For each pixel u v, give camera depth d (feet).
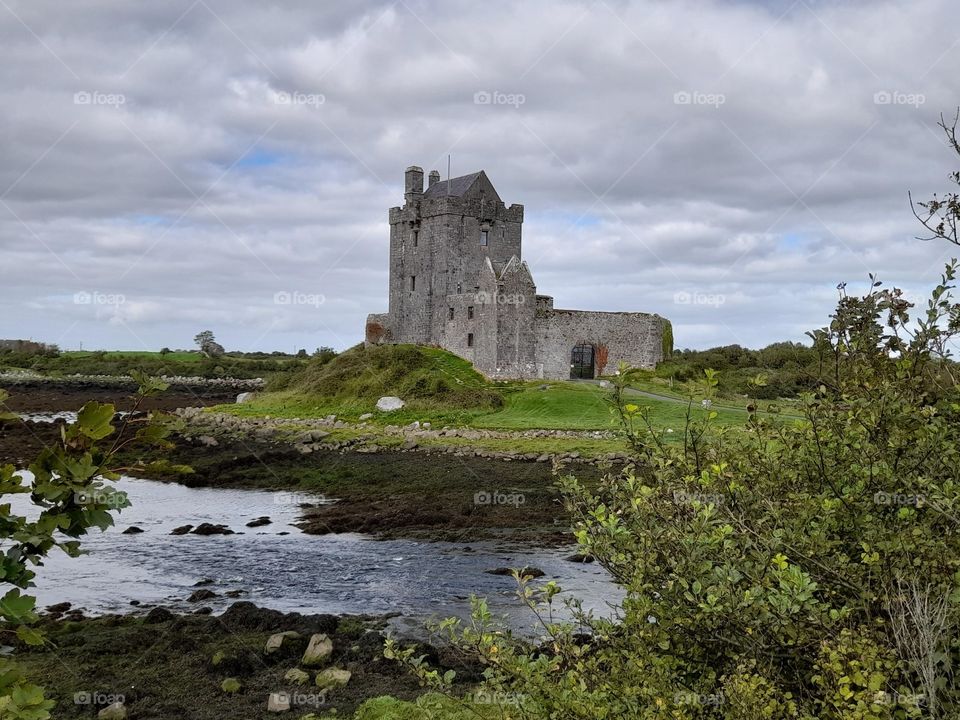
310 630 56.59
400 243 271.08
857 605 21.95
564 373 225.56
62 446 15.64
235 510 113.91
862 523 23.80
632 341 231.91
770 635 22.09
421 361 227.40
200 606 65.62
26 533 14.38
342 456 153.89
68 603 65.98
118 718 41.16
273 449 161.68
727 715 20.44
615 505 25.91
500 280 216.95
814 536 22.86
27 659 49.98
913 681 20.66
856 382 25.91
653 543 23.79
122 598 68.28
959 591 19.57
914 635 20.24
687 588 22.24
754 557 23.49
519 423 179.11
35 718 13.91
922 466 24.81
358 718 39.52
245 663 48.88
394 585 72.28
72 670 48.03
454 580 73.92
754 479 26.66
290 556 84.69
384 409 199.41
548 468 134.21
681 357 254.68
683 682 24.09
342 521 101.81
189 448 163.94
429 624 26.17
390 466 140.97
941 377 26.91
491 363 218.18
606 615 59.72
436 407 197.16
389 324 275.59
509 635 26.55
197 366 440.86
